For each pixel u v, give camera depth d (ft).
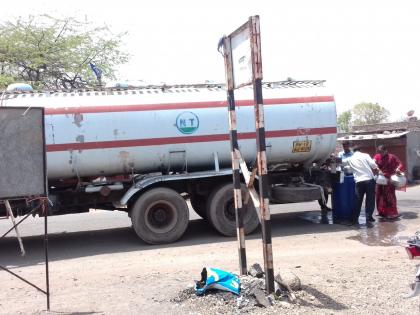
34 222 44.73
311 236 31.17
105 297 18.97
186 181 32.76
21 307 18.22
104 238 34.76
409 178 68.08
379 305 16.47
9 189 16.57
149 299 18.20
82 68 80.48
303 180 35.60
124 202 30.55
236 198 19.21
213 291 18.02
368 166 34.99
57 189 31.81
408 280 19.17
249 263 23.95
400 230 31.91
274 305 16.51
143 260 26.40
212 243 30.53
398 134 68.54
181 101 32.09
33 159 16.93
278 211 44.14
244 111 32.96
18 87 30.91
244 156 33.14
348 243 28.30
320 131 34.45
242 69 17.53
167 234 31.17
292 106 34.01
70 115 30.07
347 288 18.42
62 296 19.57
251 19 16.29
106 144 30.48
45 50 77.56
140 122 31.01
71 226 41.68
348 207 36.32
